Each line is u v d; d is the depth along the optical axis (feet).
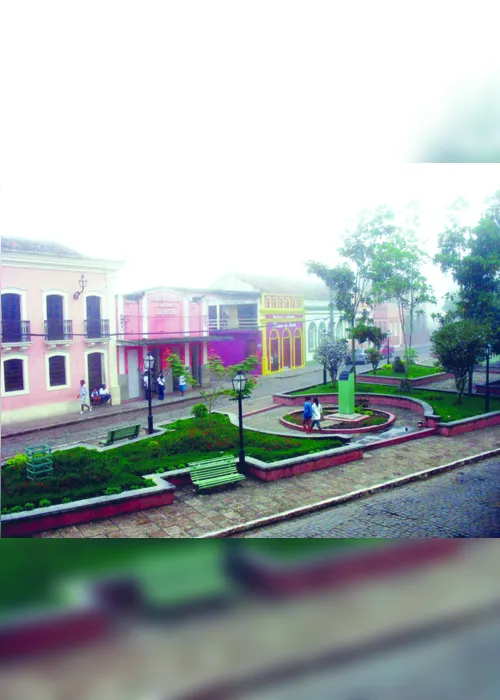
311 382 72.08
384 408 51.52
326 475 31.30
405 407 50.98
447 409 45.83
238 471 31.73
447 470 31.96
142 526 24.26
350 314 56.49
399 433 40.37
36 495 25.67
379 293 53.42
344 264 55.06
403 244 51.80
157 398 64.08
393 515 24.93
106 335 58.80
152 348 66.69
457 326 46.60
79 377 56.90
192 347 72.64
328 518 25.16
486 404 44.75
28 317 52.37
